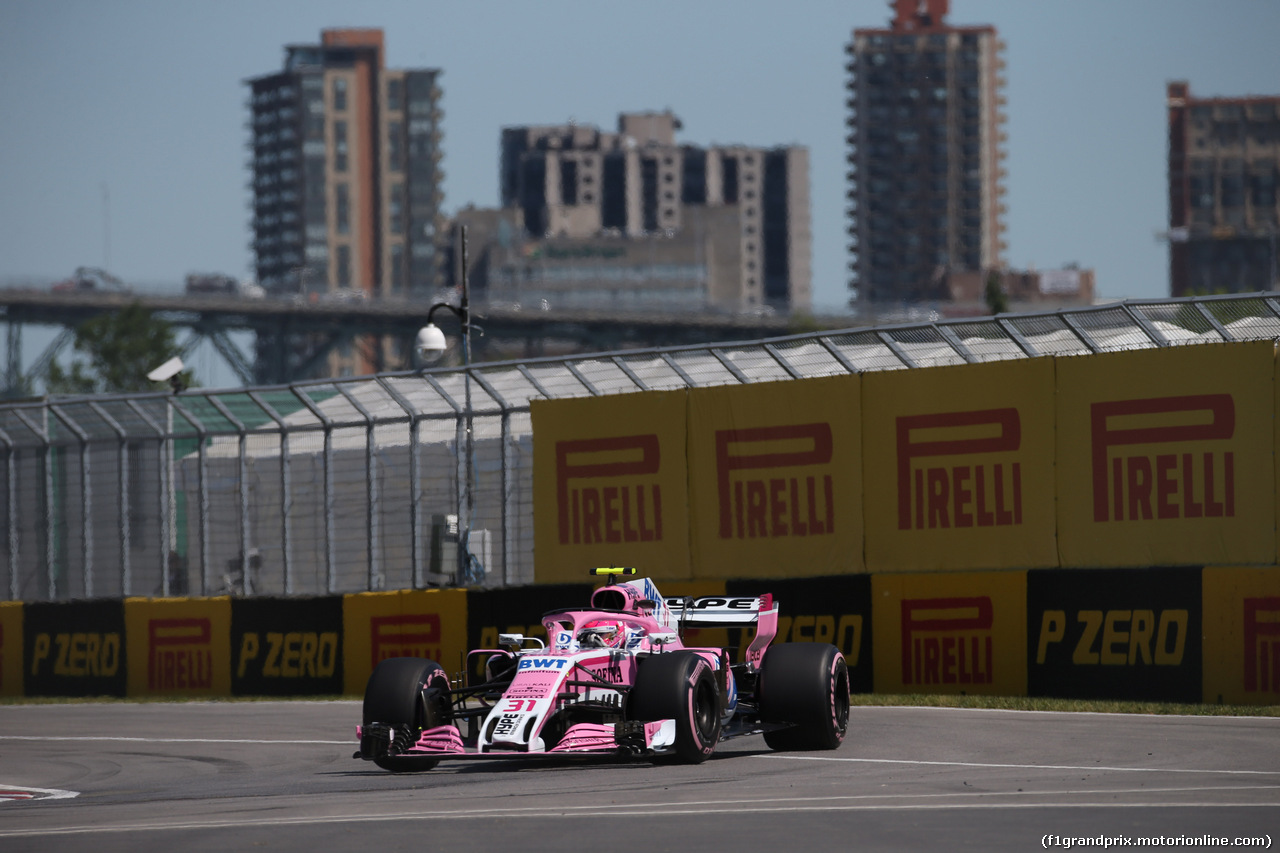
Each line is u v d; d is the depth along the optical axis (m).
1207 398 53.47
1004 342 61.72
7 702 83.62
